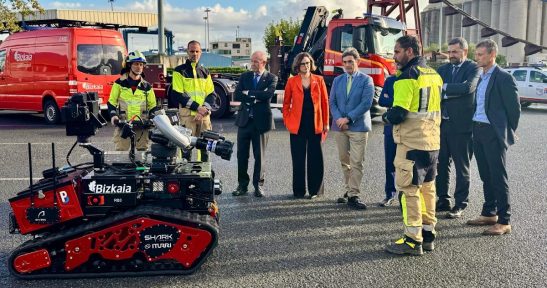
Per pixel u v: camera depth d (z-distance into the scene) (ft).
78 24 67.10
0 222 17.76
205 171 14.06
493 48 17.01
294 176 21.34
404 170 14.76
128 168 14.20
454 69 18.78
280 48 47.73
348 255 14.96
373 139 36.99
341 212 19.35
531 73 64.64
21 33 46.06
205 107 20.42
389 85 19.99
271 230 17.16
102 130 40.40
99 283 12.86
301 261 14.46
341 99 20.25
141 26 73.51
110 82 44.16
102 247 12.87
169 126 13.55
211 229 13.15
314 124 20.71
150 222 12.88
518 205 20.25
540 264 14.23
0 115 53.36
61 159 28.73
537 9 282.77
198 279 13.16
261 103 21.20
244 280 13.12
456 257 14.80
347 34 40.83
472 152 19.42
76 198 13.14
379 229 17.35
